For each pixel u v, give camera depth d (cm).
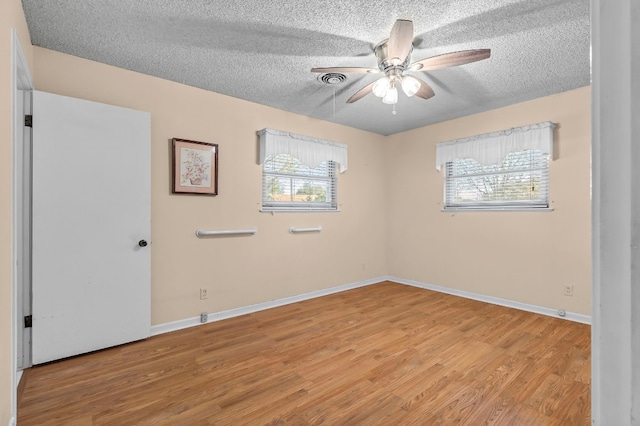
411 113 379
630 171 33
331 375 211
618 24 34
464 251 393
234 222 331
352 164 441
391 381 204
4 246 151
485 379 205
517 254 348
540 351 244
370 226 464
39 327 221
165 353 243
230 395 190
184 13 200
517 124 346
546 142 320
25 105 220
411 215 450
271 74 280
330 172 425
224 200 324
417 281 445
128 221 257
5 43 153
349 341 264
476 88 306
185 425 165
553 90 312
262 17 204
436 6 191
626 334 34
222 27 214
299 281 383
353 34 221
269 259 358
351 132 440
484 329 288
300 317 323
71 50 241
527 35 219
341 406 179
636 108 33
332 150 409
